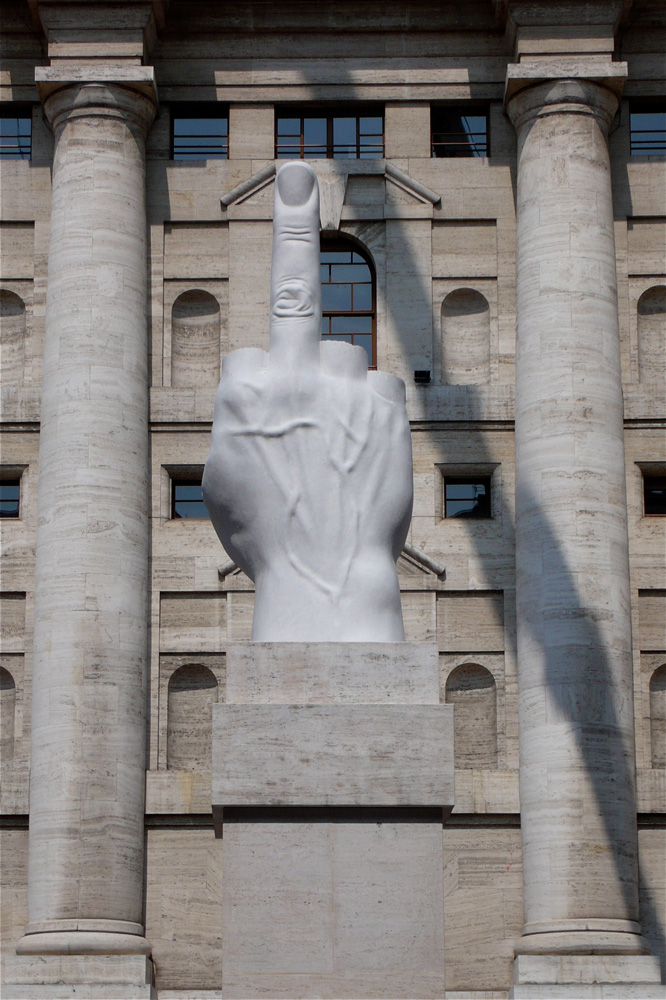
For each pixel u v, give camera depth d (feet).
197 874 129.29
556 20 140.77
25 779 132.46
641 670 135.03
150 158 145.38
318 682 66.80
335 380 71.87
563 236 136.77
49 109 142.61
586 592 128.98
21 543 137.90
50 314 137.59
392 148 146.10
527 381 134.92
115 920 125.59
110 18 141.28
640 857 130.11
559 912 123.65
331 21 146.92
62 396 134.72
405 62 146.92
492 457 139.44
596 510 130.93
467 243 144.46
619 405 135.03
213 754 65.77
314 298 72.84
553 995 120.37
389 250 143.84
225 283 144.05
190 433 140.05
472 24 146.82
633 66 146.20
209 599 136.56
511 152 145.69
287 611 69.05
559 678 127.24
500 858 129.39
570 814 124.77
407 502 71.61
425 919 65.16
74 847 125.80
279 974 64.49
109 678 129.39
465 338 143.64
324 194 144.46
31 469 140.05
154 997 123.54
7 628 136.67
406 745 65.92
